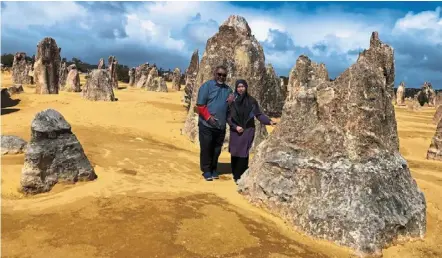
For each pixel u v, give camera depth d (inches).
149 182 301.0
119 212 227.9
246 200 273.6
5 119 650.8
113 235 199.3
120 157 379.2
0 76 1683.1
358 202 226.7
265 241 209.3
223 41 558.3
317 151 254.4
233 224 223.6
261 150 286.2
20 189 266.7
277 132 283.0
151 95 1277.1
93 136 497.7
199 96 335.3
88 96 949.2
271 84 725.3
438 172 485.1
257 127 512.4
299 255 198.7
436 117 1084.5
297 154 260.4
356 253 211.6
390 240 226.1
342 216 223.6
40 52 978.7
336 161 245.0
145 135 567.5
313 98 273.9
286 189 251.9
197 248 192.1
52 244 189.3
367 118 257.4
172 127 652.7
